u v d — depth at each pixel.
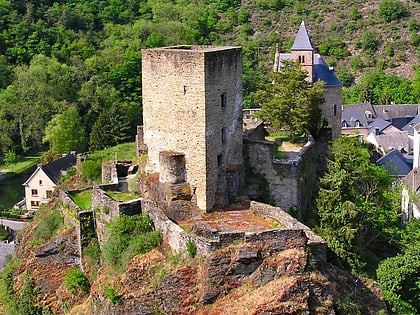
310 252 36.72
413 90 132.62
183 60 41.91
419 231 53.06
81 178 59.22
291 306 34.72
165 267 37.69
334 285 37.09
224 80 43.25
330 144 56.22
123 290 38.06
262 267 35.75
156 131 44.09
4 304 46.00
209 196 42.84
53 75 110.62
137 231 40.53
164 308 36.66
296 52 63.38
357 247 46.81
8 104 107.06
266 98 55.97
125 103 106.06
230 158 45.09
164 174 43.00
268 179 47.44
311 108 55.06
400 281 43.91
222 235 36.03
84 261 43.78
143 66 43.72
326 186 50.44
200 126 42.12
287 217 40.44
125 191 46.00
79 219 44.03
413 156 85.94
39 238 48.19
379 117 118.50
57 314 43.44
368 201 52.88
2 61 115.81
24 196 90.25
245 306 34.69
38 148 109.19
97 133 93.56
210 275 35.75
